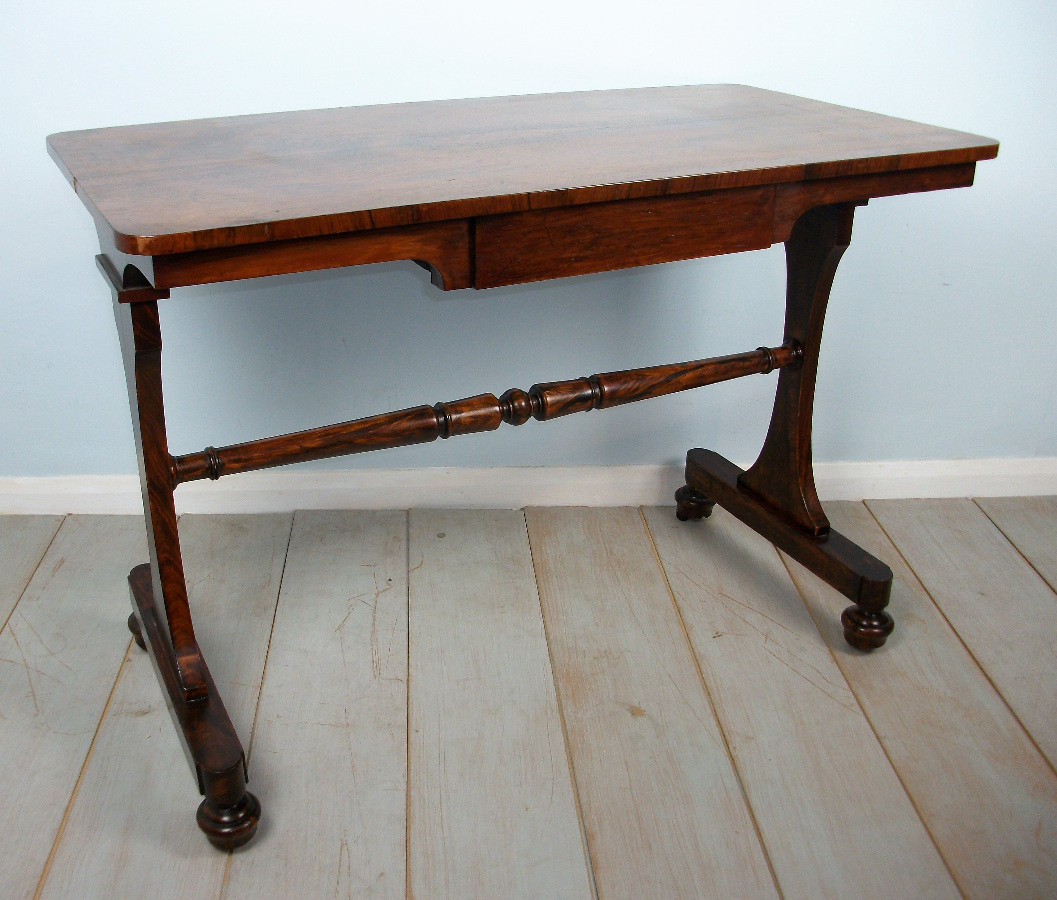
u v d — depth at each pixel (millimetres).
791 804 1634
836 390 2439
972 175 1648
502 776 1677
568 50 2080
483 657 1945
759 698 1856
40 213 2074
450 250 1362
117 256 1420
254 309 2180
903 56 2123
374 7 1992
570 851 1544
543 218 1390
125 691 1856
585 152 1551
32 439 2309
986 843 1571
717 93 2018
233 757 1501
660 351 2363
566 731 1771
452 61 2062
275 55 2010
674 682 1891
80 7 1920
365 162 1494
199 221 1193
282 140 1638
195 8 1947
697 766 1703
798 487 2061
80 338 2211
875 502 2514
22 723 1773
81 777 1670
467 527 2371
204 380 2246
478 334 2283
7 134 2000
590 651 1967
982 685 1903
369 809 1613
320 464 2383
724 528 2391
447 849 1547
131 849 1547
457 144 1606
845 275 2297
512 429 2396
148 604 1884
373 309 2221
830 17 2084
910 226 2254
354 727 1772
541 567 2227
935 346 2400
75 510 2383
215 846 1539
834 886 1497
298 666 1914
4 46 1930
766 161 1495
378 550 2273
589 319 2301
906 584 2201
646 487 2482
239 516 2383
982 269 2316
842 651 1985
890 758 1729
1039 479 2516
